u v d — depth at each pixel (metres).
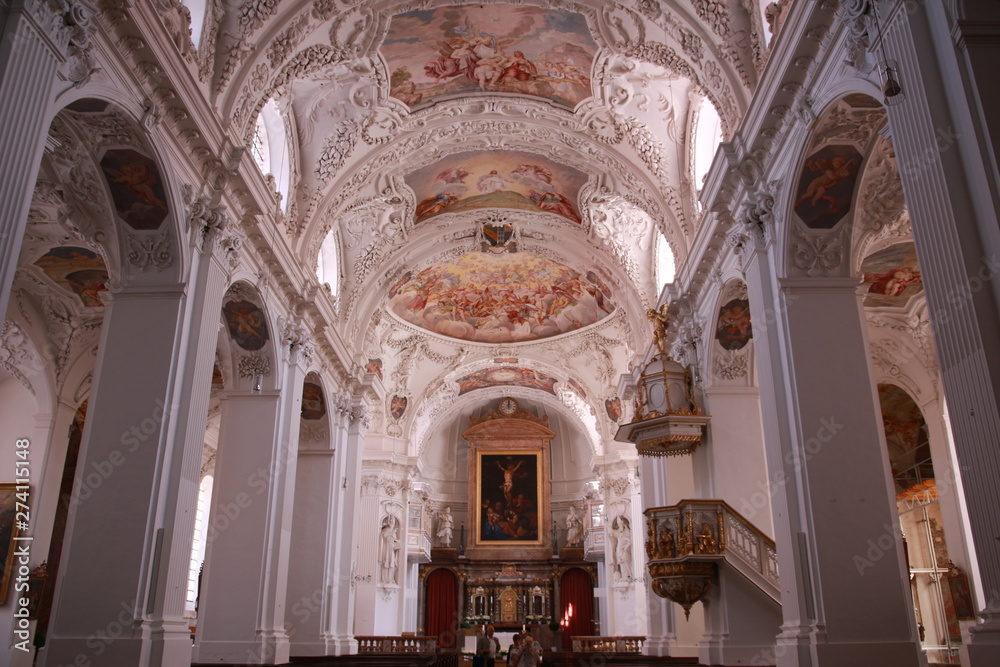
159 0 8.23
